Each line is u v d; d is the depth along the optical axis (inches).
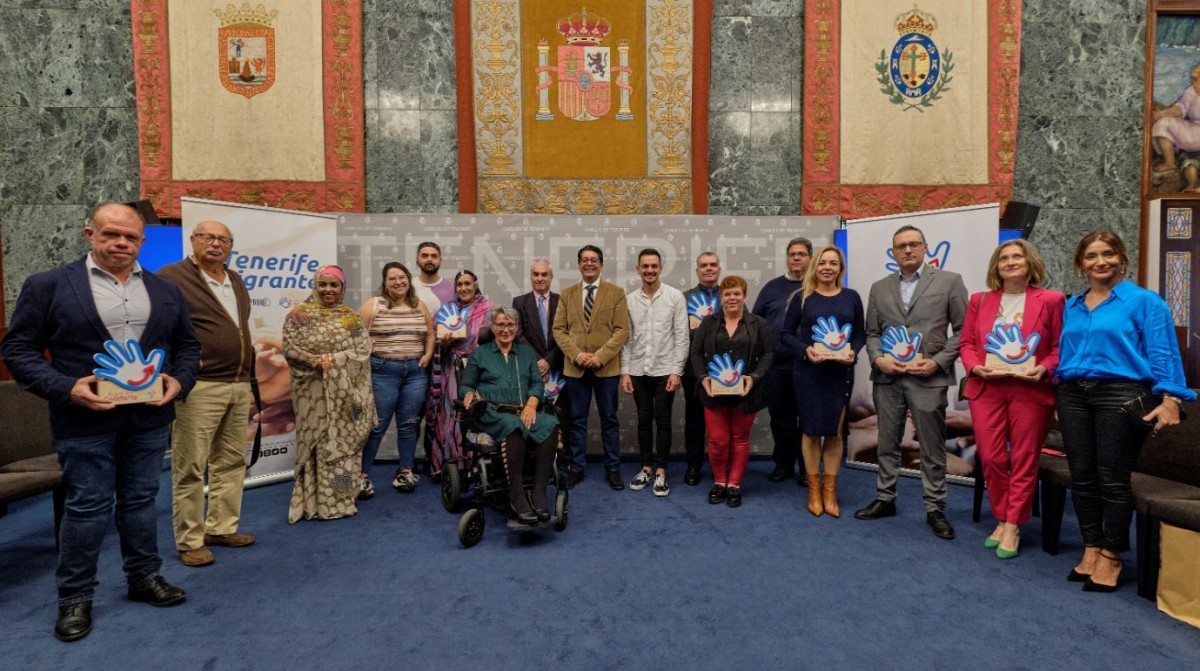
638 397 174.4
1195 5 219.9
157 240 195.0
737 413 151.8
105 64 212.1
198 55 210.4
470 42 214.4
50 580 113.9
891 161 218.8
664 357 169.5
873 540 131.2
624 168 218.1
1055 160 223.5
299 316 148.6
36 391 87.3
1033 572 115.0
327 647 89.0
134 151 213.6
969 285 177.8
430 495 166.9
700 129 216.8
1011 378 121.0
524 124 216.4
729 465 158.9
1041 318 119.5
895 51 217.8
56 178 212.5
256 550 126.4
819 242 204.4
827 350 141.8
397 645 89.4
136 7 207.9
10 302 213.2
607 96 217.0
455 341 175.3
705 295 179.0
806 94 218.8
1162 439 119.0
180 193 210.4
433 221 202.2
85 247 214.2
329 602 103.1
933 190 218.8
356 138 216.4
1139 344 104.0
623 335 167.8
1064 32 221.1
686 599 103.7
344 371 148.5
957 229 178.7
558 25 215.6
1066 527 141.5
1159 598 99.3
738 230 204.1
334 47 214.7
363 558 122.2
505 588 108.0
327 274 151.4
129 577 102.4
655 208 218.7
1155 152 225.9
